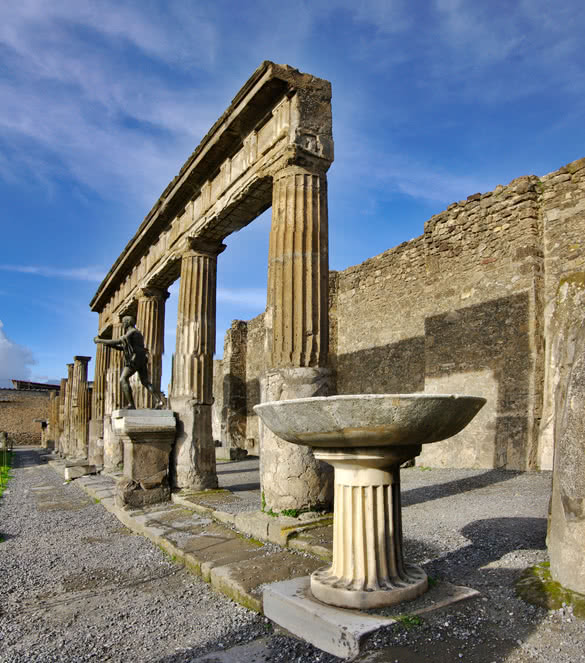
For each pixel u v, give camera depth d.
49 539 6.84
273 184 6.94
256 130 7.50
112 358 15.38
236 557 4.79
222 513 6.59
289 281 6.14
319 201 6.41
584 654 2.47
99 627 3.70
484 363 9.79
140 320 13.13
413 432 3.04
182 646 3.26
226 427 21.55
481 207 10.32
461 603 3.14
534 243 9.25
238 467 14.55
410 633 2.79
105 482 12.17
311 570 4.15
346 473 3.38
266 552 4.87
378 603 3.08
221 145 8.21
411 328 13.18
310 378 5.88
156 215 11.01
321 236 6.35
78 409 22.31
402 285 13.62
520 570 3.62
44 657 3.23
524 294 9.19
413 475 9.53
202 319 9.34
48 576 5.07
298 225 6.27
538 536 4.52
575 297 3.61
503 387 9.34
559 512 3.24
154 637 3.45
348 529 3.33
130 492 8.07
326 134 6.62
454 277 10.74
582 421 3.07
